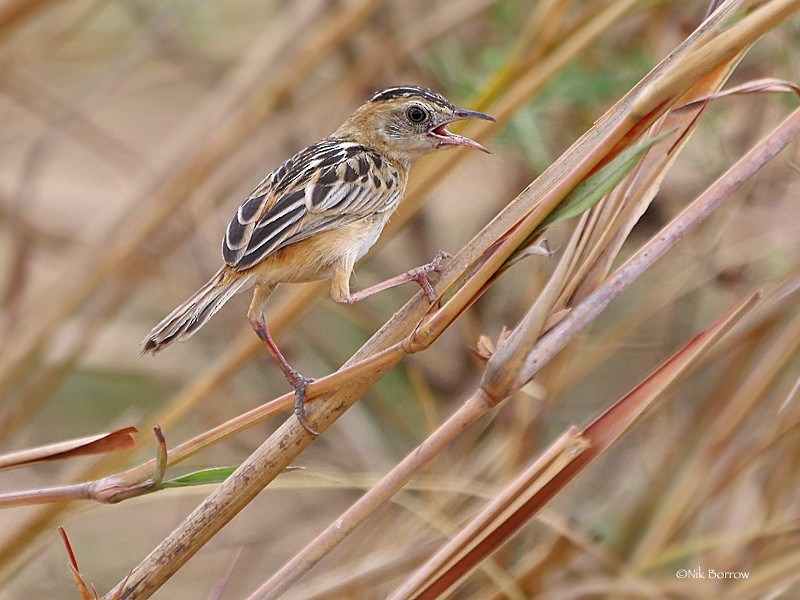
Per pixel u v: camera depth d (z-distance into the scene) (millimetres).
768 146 6371
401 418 12906
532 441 10766
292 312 10547
